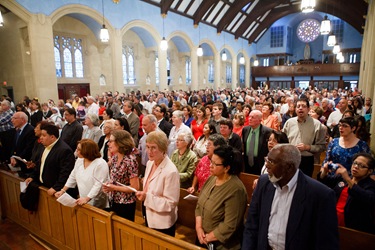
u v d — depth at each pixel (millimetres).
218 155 2205
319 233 1604
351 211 2398
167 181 2510
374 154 3994
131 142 2949
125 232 2557
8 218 4266
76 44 14117
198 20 17391
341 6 18609
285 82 26250
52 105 9164
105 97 10375
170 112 7316
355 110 7094
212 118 5008
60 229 3309
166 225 2531
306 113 3520
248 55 25703
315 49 26812
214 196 2270
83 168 3164
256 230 1926
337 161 2922
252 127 3865
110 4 12188
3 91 13180
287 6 23359
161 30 15055
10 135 5172
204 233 2307
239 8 19250
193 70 17844
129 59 16734
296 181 1735
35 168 3680
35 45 9641
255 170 3854
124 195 2842
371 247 2203
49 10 9969
